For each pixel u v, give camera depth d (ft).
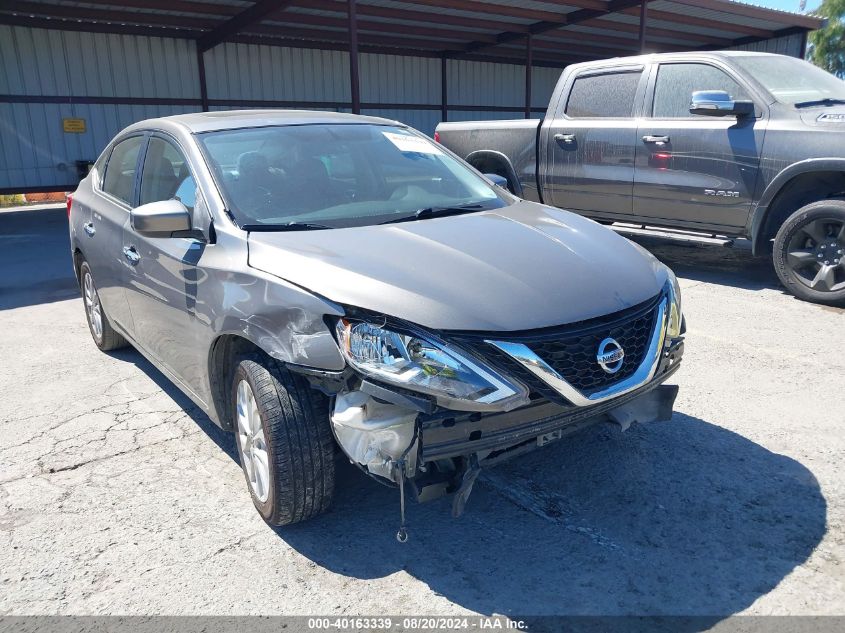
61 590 8.73
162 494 10.94
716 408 13.26
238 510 10.45
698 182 21.58
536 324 8.28
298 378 9.21
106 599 8.55
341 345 8.38
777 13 65.41
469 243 9.82
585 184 24.63
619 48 80.59
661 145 22.22
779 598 8.14
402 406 8.00
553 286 8.88
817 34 142.00
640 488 10.61
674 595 8.29
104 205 15.33
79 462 12.03
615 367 8.75
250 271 9.53
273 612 8.24
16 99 52.95
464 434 8.19
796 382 14.34
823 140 18.94
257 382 9.29
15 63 52.60
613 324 8.83
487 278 8.83
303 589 8.64
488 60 81.46
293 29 62.08
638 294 9.30
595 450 11.80
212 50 61.72
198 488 11.10
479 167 28.35
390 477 8.33
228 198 10.79
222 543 9.62
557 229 10.87
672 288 10.26
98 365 17.07
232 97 63.52
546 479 11.00
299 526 9.98
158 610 8.32
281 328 8.94
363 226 10.57
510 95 85.15
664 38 74.08
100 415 14.02
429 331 8.11
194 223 11.04
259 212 10.72
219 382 10.80
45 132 54.65
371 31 63.67
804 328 17.71
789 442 11.85
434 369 7.97
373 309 8.26
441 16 60.23
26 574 9.06
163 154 12.87
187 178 11.72
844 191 19.60
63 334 19.90
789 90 20.84
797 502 10.07
